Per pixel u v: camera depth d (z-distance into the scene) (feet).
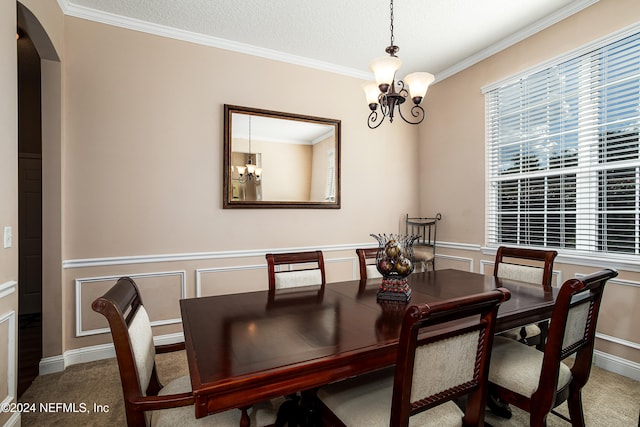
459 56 10.89
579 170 8.32
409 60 11.17
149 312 8.91
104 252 8.43
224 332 4.26
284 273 7.07
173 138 9.16
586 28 7.97
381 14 8.46
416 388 3.22
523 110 9.52
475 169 11.02
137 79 8.75
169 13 8.40
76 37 8.16
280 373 3.24
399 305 5.46
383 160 12.53
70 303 8.13
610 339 7.63
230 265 9.88
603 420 5.74
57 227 7.83
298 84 10.85
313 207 11.03
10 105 5.18
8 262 5.11
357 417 3.73
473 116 11.06
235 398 3.11
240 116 9.95
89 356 8.27
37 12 6.44
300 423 4.86
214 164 9.66
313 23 8.86
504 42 9.81
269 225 10.44
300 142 10.83
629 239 7.48
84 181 8.25
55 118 7.82
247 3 8.00
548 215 9.12
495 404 5.87
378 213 12.42
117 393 6.85
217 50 9.68
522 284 6.88
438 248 12.42
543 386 4.28
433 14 8.47
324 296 6.06
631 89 7.38
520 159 9.78
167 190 9.11
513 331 6.75
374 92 7.03
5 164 5.03
